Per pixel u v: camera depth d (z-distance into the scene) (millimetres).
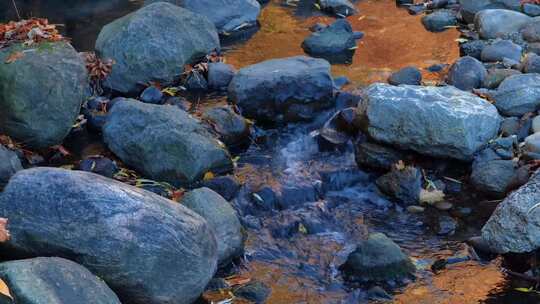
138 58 8938
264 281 7434
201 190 7605
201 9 9812
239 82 8711
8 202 7023
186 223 7133
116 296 6824
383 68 9281
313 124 8672
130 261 6957
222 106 8641
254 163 8312
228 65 9133
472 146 8086
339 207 8016
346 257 7605
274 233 7781
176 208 7188
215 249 7234
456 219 7859
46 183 7047
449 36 9766
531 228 7430
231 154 8391
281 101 8672
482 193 8023
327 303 7305
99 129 8523
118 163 8211
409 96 8227
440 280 7422
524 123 8336
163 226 7051
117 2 10328
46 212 6992
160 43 8992
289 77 8664
